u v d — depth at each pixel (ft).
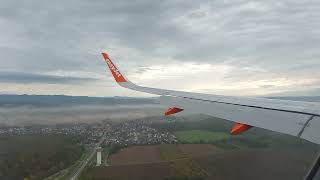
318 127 25.79
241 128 30.50
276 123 29.01
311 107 30.86
